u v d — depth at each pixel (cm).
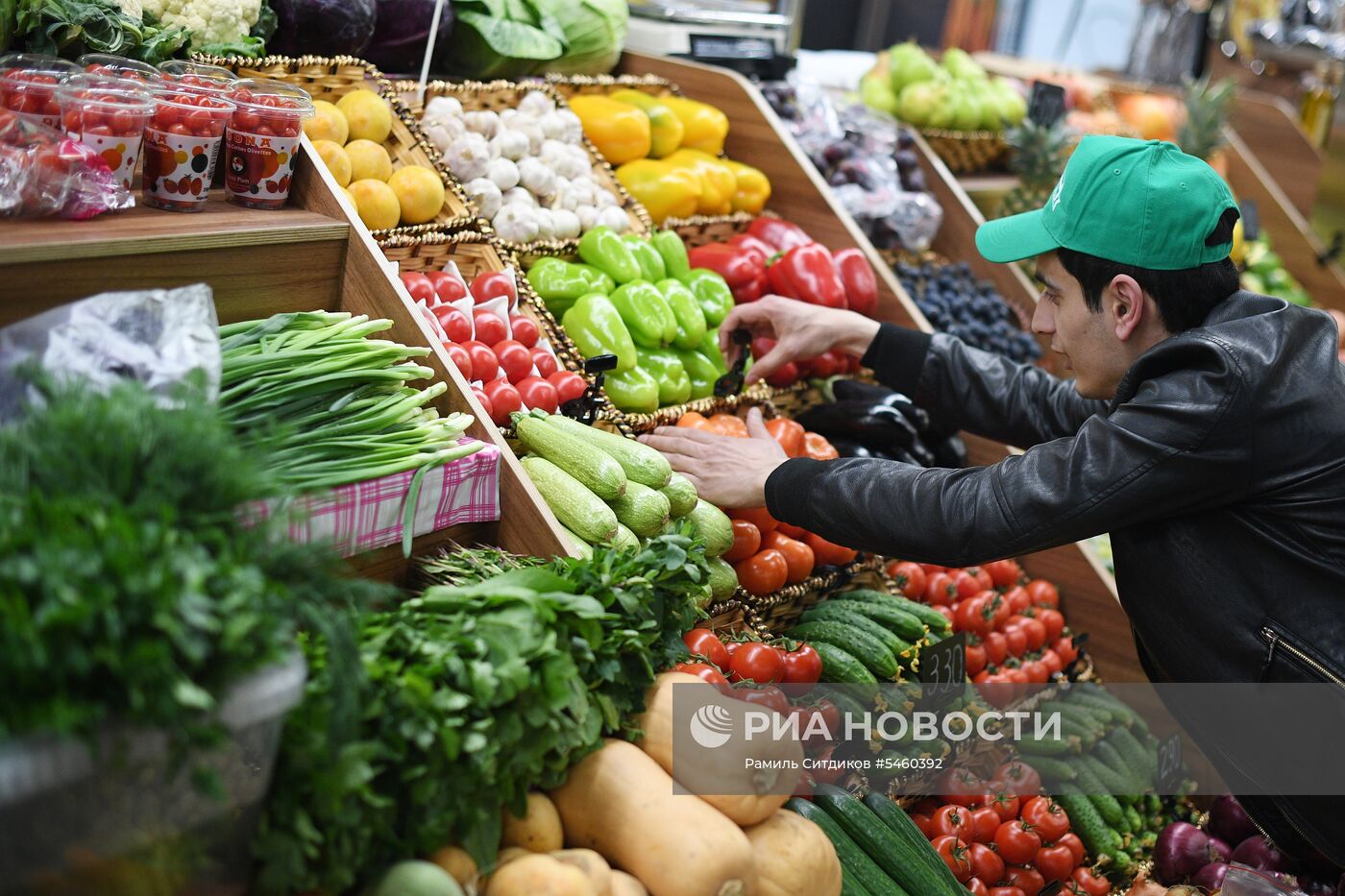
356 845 151
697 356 320
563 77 368
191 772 131
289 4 293
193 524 138
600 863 171
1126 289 220
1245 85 774
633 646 182
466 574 199
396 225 283
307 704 145
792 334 313
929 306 393
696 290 331
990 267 453
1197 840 301
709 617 255
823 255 348
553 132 334
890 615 289
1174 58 696
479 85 330
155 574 125
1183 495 209
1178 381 210
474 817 165
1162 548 220
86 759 123
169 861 136
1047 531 214
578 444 235
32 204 185
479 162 307
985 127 519
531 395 255
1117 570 233
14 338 162
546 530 214
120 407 140
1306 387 208
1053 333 238
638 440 273
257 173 216
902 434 329
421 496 201
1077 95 599
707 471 258
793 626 293
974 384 302
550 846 177
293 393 195
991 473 222
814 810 230
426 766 155
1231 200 220
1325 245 676
